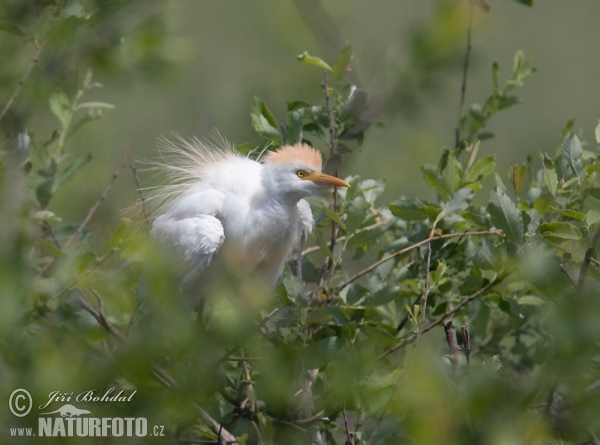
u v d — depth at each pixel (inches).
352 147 362.0
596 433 186.2
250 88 594.9
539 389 179.2
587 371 201.5
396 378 232.5
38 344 170.1
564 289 220.8
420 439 165.2
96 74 390.6
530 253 272.1
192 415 177.9
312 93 557.6
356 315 319.9
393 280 350.6
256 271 392.8
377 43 293.3
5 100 357.7
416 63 254.1
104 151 546.6
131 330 274.4
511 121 718.5
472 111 398.9
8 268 167.5
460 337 348.2
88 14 349.7
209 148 414.9
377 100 267.4
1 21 342.6
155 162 407.5
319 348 244.1
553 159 316.8
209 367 197.9
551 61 725.3
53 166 364.8
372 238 337.1
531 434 169.6
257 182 387.9
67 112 372.5
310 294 309.7
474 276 328.2
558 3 725.3
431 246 345.7
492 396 166.9
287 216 379.2
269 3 631.2
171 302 171.3
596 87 724.7
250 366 326.3
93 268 234.1
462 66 259.0
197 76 626.8
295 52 621.6
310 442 288.8
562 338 174.1
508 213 280.7
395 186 540.4
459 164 338.0
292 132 376.2
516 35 717.3
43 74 358.6
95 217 306.2
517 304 311.9
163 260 172.1
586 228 281.0
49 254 308.8
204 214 379.9
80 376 164.7
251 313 215.0
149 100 613.3
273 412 295.6
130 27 372.2
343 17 419.5
